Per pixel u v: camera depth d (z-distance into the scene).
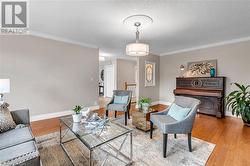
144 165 1.80
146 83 5.56
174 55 5.51
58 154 2.02
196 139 2.56
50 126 3.12
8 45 3.13
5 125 1.85
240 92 3.48
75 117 2.16
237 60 3.95
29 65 3.42
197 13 2.44
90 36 3.74
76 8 2.29
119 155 2.01
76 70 4.30
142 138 2.58
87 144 1.53
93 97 4.78
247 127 3.18
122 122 3.46
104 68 8.20
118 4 2.17
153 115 2.54
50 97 3.79
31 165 0.95
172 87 5.62
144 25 2.92
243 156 2.01
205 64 4.57
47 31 3.39
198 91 4.29
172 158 1.96
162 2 2.11
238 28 3.13
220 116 3.88
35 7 2.26
